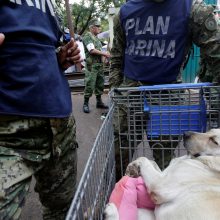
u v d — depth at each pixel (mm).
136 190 2096
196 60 5105
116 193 2053
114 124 2531
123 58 2898
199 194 1934
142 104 2449
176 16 2467
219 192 1946
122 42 2846
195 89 2363
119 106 2537
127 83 2729
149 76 2631
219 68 2438
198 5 2424
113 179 2422
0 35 1470
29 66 1583
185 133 2277
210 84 2322
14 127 1574
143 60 2619
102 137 2021
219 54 2404
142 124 2504
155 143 2555
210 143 2203
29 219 2906
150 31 2553
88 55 6531
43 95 1624
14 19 1557
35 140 1657
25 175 1566
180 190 2004
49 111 1650
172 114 2436
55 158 1868
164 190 2021
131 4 2652
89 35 6723
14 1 1578
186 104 2404
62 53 1908
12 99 1542
